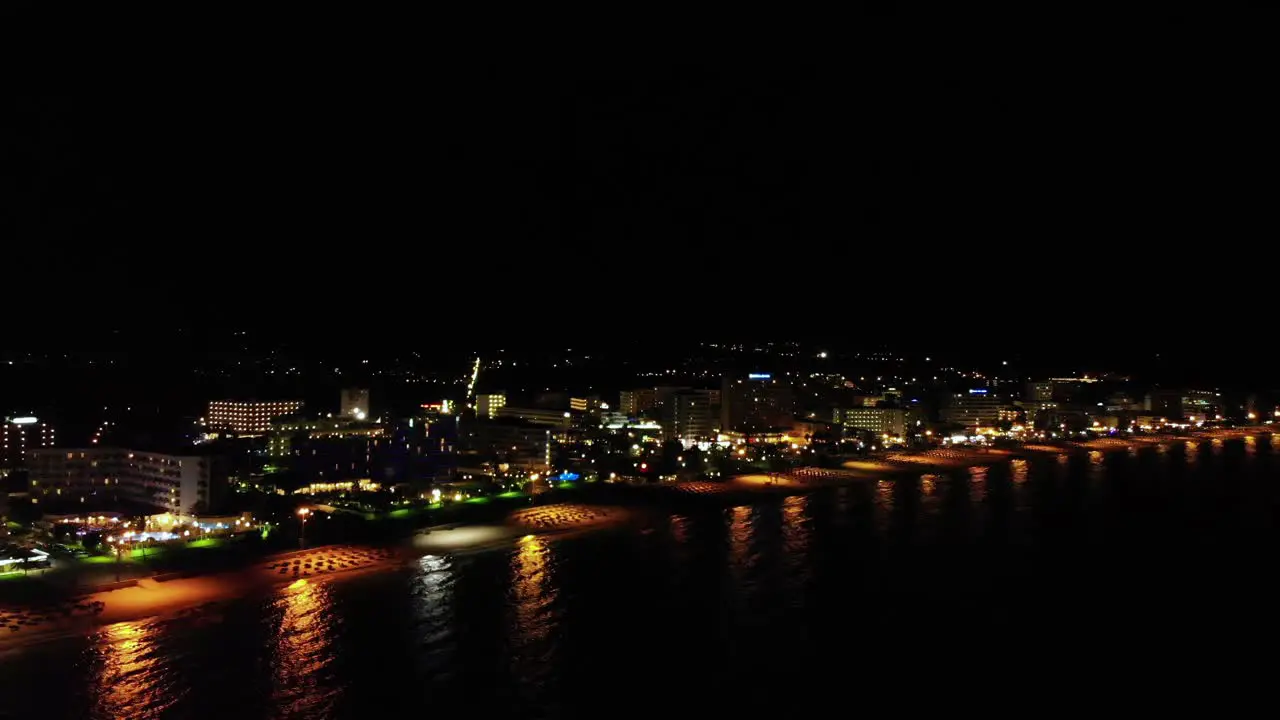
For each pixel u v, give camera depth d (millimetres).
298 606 130750
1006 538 183750
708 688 104625
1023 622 129625
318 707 98125
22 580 139000
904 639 121562
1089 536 186500
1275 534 189625
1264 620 130875
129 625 121750
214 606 130125
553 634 121438
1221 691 106000
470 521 190250
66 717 95125
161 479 189750
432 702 99688
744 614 131000
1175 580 152125
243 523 175375
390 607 131250
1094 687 106750
